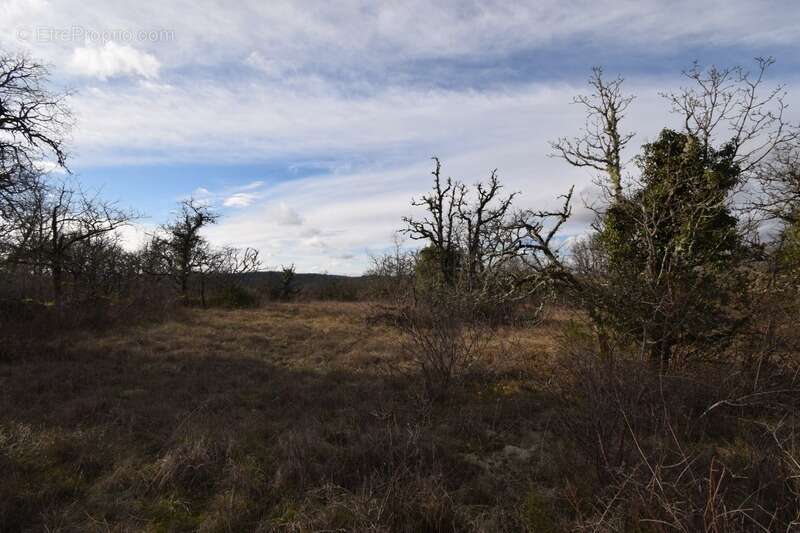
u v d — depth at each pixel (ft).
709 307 24.48
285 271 115.85
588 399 16.44
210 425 21.22
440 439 19.89
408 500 14.48
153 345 43.29
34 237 60.70
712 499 10.87
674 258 26.32
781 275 25.66
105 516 14.70
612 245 30.45
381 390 27.81
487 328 31.09
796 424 16.79
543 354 31.12
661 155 29.48
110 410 23.90
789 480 12.62
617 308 24.88
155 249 95.66
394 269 92.32
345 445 20.01
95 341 44.14
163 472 16.76
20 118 50.11
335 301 110.11
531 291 32.30
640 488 12.67
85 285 62.18
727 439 18.30
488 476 17.11
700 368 22.40
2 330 42.55
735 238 27.43
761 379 19.79
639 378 16.37
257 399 27.12
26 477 16.79
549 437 20.36
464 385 28.45
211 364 36.09
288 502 15.26
